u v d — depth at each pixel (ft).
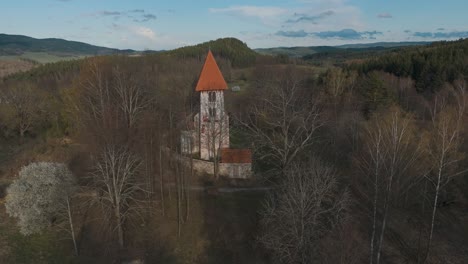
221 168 176.76
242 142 220.23
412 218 139.64
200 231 135.54
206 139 188.03
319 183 115.85
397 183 121.70
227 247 127.13
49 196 131.34
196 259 122.83
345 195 113.70
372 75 255.09
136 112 190.08
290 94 209.15
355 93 280.31
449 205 149.59
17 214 130.21
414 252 119.55
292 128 212.43
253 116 258.78
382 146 125.29
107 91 189.88
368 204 141.18
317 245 97.91
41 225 130.41
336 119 215.51
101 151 138.72
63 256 121.39
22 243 125.80
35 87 302.25
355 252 103.35
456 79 245.65
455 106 170.30
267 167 188.24
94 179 145.18
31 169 133.59
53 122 248.32
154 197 155.74
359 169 146.41
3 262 116.06
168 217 143.74
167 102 230.27
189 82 315.37
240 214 144.66
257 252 123.03
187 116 204.44
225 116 188.65
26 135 259.80
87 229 135.54
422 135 133.59
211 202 154.10
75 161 182.19
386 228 132.36
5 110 246.06
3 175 179.73
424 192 140.77
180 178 169.68
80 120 197.26
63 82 357.82
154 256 124.16
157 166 175.52
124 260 121.19
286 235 111.55
